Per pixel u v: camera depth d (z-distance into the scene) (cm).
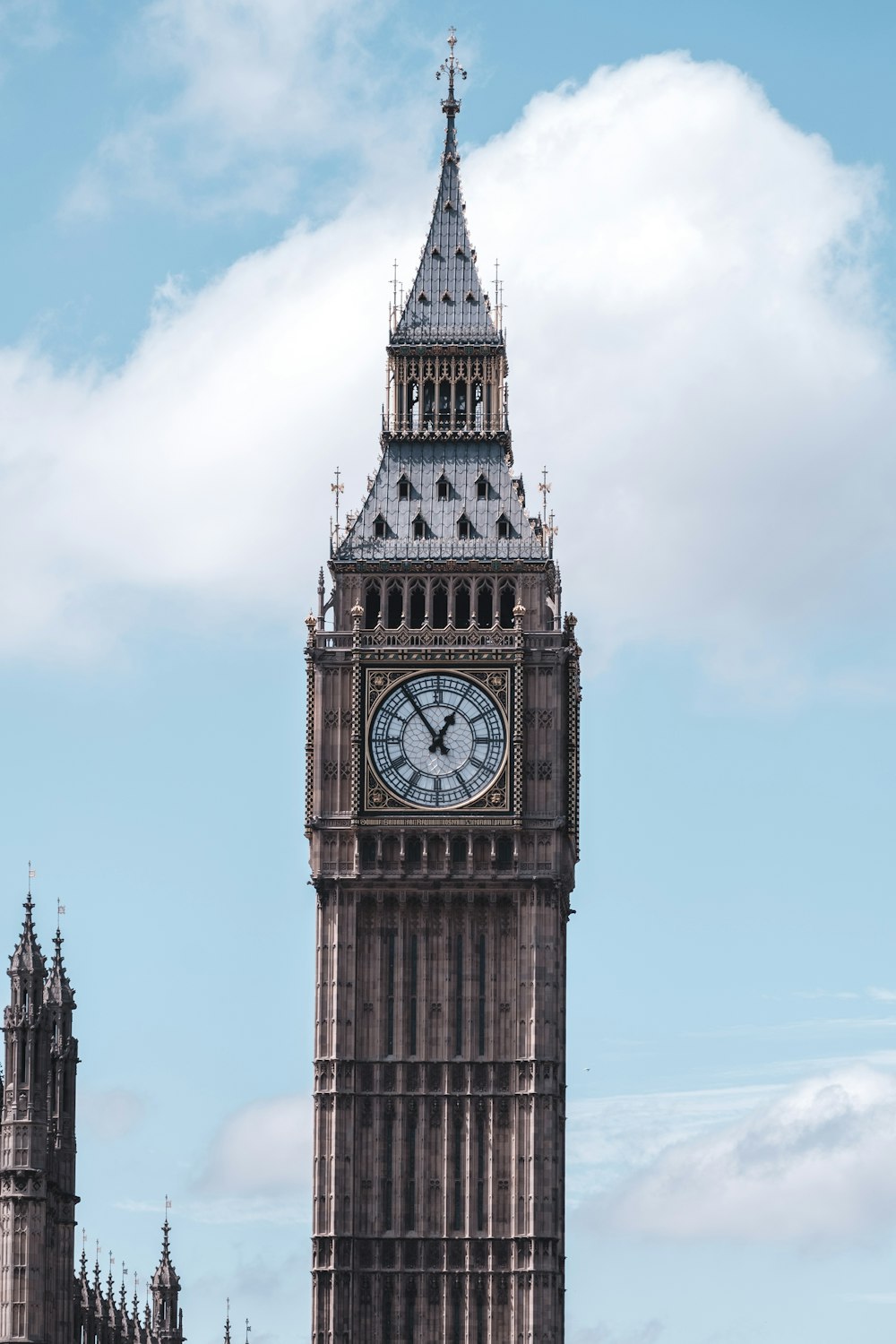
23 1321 16238
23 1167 16338
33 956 16562
